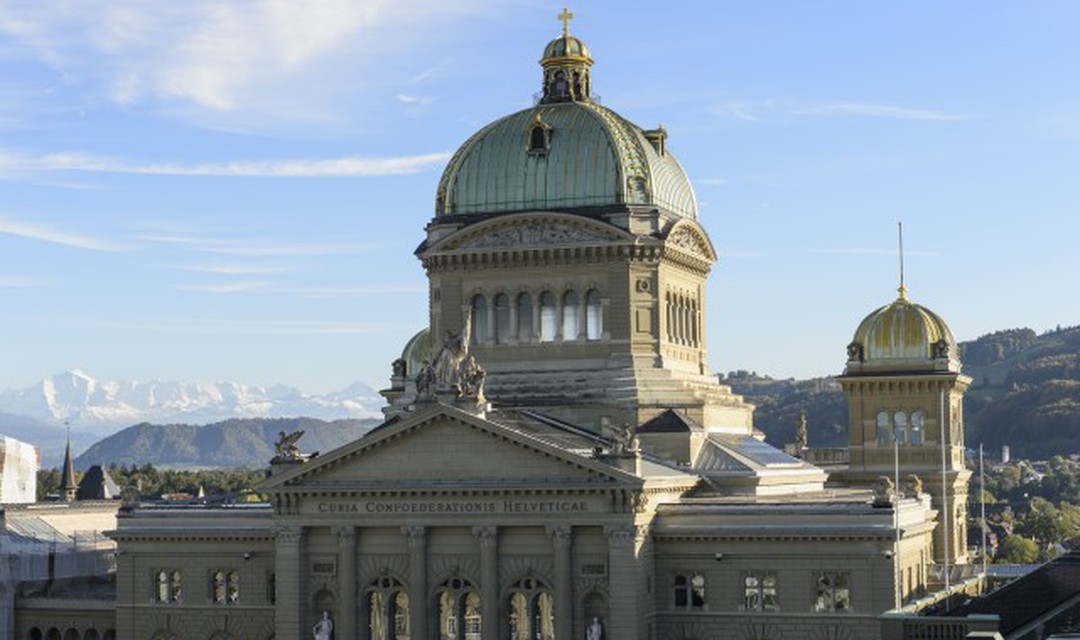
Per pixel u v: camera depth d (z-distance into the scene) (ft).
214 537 542.57
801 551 477.36
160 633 549.95
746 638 481.87
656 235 546.67
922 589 523.29
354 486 498.69
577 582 481.05
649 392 534.78
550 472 481.87
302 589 508.12
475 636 504.84
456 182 568.00
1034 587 382.42
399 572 499.51
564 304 552.00
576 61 591.37
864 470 648.38
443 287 564.30
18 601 616.39
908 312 654.12
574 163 556.51
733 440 558.15
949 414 647.15
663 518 490.90
